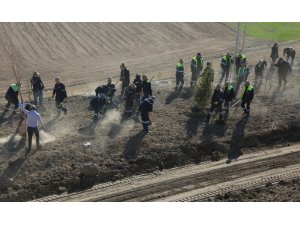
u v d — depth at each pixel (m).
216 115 21.91
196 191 16.97
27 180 16.75
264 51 33.38
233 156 19.31
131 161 18.14
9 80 28.55
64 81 28.61
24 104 20.50
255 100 23.72
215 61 31.58
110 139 19.41
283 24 40.06
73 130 20.11
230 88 21.61
